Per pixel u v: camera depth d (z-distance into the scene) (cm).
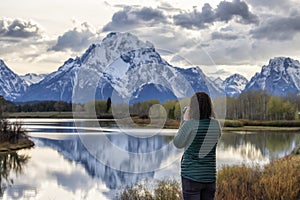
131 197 687
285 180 711
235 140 2128
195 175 337
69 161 1583
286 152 1280
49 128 3741
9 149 2256
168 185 672
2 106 2691
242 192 673
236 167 800
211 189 344
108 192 811
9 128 2472
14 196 1100
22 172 1504
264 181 700
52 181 1270
